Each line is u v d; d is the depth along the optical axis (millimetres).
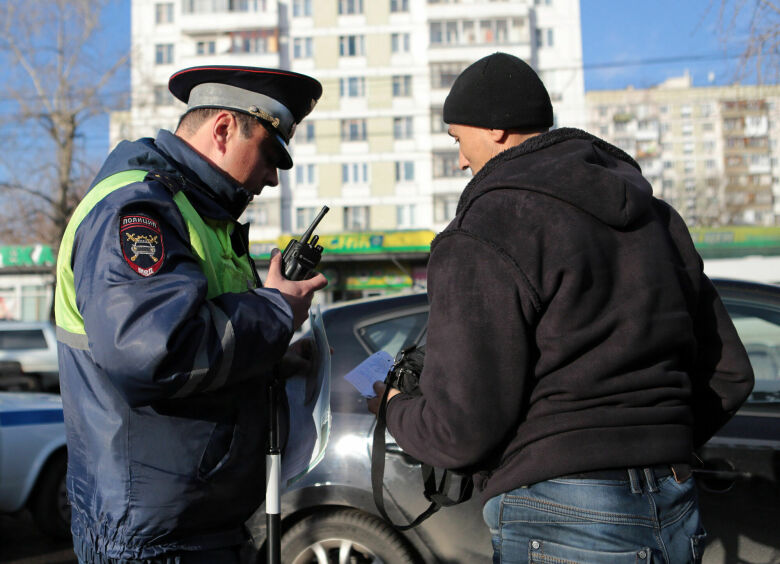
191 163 1506
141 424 1331
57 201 21719
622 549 1288
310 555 2473
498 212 1371
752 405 2461
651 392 1347
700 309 1585
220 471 1377
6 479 3998
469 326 1306
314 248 1590
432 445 1348
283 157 1609
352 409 2564
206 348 1258
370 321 2793
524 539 1353
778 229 23719
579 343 1308
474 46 34188
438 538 2393
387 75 34375
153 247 1280
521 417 1362
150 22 35719
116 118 29406
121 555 1332
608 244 1369
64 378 1411
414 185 33844
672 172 59781
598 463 1295
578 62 34781
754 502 2307
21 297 26562
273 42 34750
